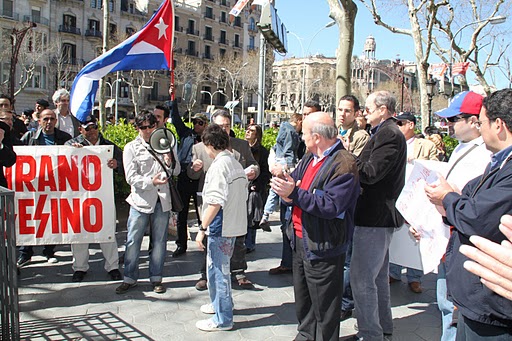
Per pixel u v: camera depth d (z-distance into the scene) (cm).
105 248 503
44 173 491
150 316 411
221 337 375
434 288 518
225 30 6844
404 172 346
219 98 6738
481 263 162
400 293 498
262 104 1331
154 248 466
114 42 4697
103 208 498
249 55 5884
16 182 487
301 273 337
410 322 421
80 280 495
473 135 350
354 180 301
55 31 4859
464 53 1814
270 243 684
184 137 597
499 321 207
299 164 347
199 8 6450
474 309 212
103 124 933
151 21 585
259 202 579
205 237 457
